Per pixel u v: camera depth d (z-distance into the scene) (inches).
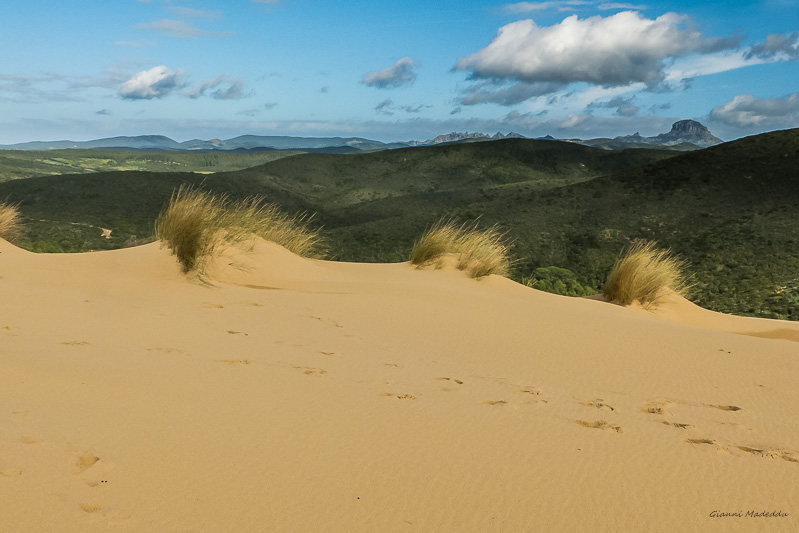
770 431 136.3
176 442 111.3
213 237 329.4
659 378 182.7
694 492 102.0
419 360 193.2
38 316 213.6
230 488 95.3
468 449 116.8
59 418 117.2
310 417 130.3
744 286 1998.0
